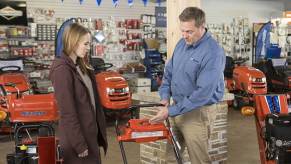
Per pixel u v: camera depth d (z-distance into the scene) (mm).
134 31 9234
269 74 8742
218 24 10750
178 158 2705
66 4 8391
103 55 8805
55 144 2506
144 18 9312
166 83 2979
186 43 2723
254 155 5148
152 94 4059
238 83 8203
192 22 2559
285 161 3162
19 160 2613
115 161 4879
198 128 2725
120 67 9031
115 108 6238
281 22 10922
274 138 3166
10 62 6906
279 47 10305
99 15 8805
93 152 2594
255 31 11109
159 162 3904
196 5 3896
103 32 8781
